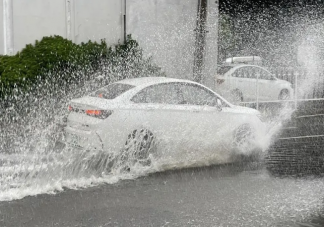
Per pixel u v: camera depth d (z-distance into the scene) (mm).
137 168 9695
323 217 6840
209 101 10906
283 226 6469
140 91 10109
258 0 23312
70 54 15000
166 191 8172
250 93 19156
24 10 15547
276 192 8133
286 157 11078
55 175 9055
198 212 7039
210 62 19094
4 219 6707
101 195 7898
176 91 10570
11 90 13344
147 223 6559
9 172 9273
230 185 8602
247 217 6828
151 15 17969
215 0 19312
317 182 8828
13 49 15375
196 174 9406
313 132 14383
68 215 6891
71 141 10016
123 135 9648
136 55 17453
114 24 17406
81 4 16734
